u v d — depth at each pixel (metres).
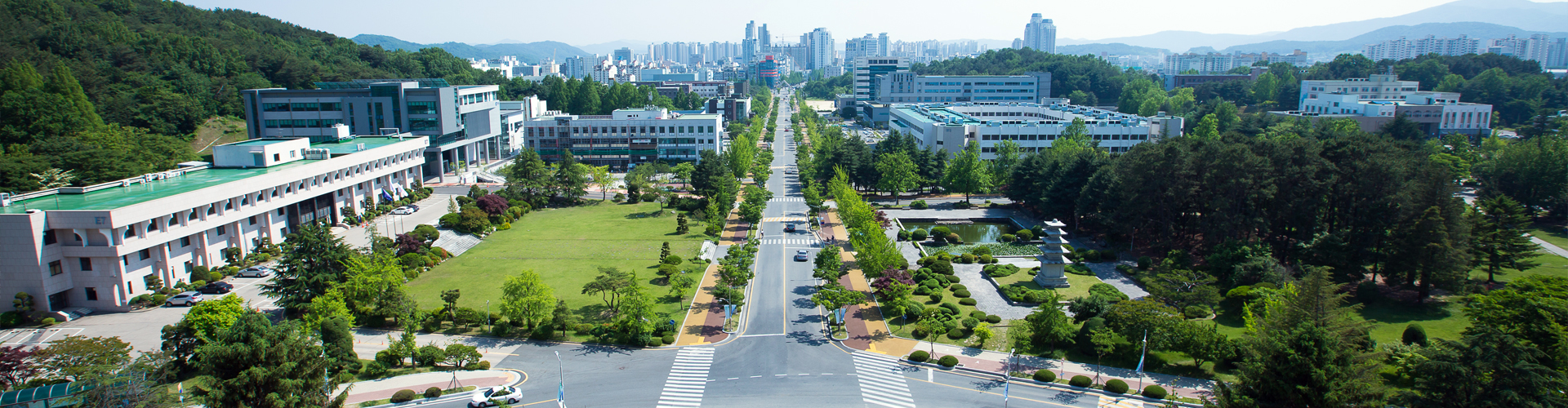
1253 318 73.69
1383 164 96.94
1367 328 67.00
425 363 74.19
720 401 67.00
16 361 59.81
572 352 78.50
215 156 129.38
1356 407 52.25
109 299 90.62
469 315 84.19
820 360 76.12
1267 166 103.75
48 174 129.12
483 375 72.00
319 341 69.62
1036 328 76.75
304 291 85.69
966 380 70.69
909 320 86.56
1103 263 111.50
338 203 137.88
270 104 191.75
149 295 93.12
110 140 154.88
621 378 72.06
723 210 143.00
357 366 71.88
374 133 189.88
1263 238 111.50
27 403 54.03
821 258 100.19
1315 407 52.91
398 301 84.38
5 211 88.19
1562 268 104.38
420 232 117.69
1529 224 131.88
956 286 96.19
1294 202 103.62
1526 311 66.00
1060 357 75.12
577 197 165.25
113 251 89.06
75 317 88.44
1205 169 109.44
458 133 199.00
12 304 86.88
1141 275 101.69
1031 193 145.25
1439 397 54.12
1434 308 87.38
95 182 131.75
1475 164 166.00
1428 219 86.00
